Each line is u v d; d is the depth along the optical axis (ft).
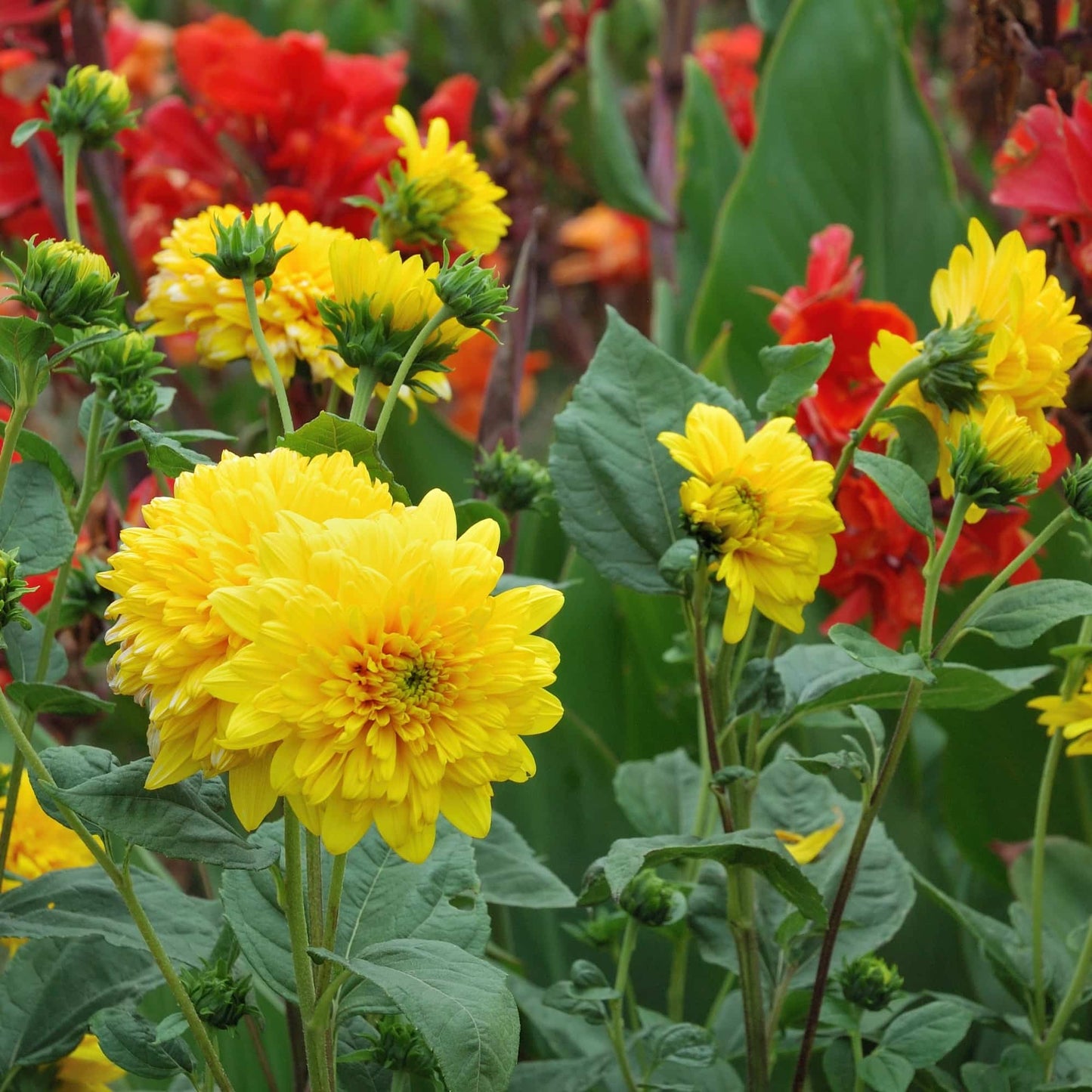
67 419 6.86
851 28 6.04
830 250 4.30
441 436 5.79
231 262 3.59
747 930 3.82
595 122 6.82
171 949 3.63
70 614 4.18
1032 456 3.58
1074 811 5.14
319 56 5.08
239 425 7.07
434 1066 3.61
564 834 4.81
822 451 4.25
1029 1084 3.94
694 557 3.63
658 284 6.68
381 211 3.97
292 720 3.23
